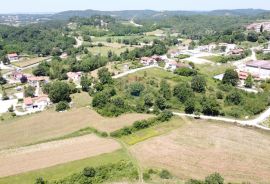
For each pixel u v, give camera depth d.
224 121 138.75
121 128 126.00
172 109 151.00
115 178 97.00
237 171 99.25
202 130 129.50
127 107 146.00
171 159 106.31
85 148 111.69
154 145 116.25
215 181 90.06
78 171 95.88
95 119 136.25
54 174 94.31
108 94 156.38
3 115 151.12
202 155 108.94
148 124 132.25
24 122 136.88
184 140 120.25
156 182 94.44
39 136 122.06
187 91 156.50
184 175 97.38
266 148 114.50
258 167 101.69
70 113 144.00
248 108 146.88
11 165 99.50
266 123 136.25
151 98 154.25
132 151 111.56
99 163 100.56
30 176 93.12
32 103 159.00
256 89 177.12
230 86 172.62
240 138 122.25
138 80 183.00
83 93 176.75
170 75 189.88
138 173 98.62
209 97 155.62
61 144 115.25
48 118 139.62
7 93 189.88
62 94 162.62
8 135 124.00
